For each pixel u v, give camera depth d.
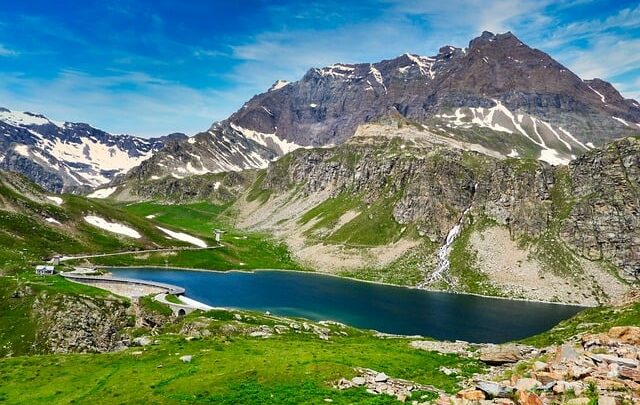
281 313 179.38
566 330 94.88
